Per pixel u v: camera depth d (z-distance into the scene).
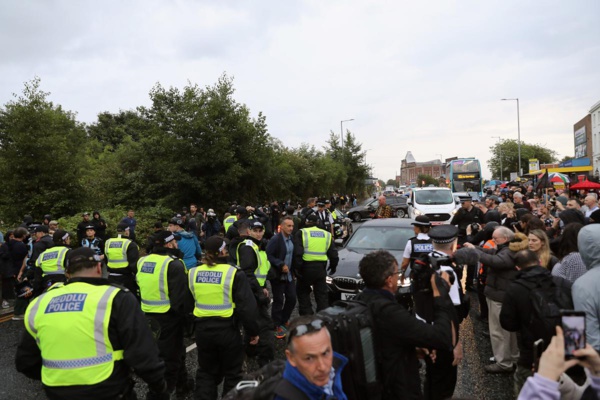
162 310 4.61
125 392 2.92
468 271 8.92
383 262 2.87
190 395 5.02
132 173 24.28
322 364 1.94
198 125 20.67
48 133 16.78
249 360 5.98
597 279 2.80
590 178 27.28
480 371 5.39
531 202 12.28
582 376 2.82
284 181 29.36
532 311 3.29
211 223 15.65
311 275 6.91
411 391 2.79
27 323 2.84
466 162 31.59
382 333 2.75
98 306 2.80
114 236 15.61
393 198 31.84
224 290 4.18
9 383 5.57
